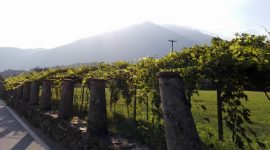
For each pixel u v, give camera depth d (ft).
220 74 13.91
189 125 13.20
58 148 32.35
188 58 17.70
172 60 18.48
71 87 35.68
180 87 13.48
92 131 25.02
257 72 13.03
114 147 21.04
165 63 18.92
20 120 57.98
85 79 46.42
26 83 67.46
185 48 18.25
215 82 14.49
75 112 43.93
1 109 82.64
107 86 40.83
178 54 18.35
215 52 14.55
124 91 34.76
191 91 15.23
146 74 20.48
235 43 15.42
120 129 29.99
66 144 32.04
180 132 13.05
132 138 24.34
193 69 15.02
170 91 13.37
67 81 35.60
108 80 39.06
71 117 35.45
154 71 19.65
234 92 14.47
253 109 61.57
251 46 14.56
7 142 36.17
